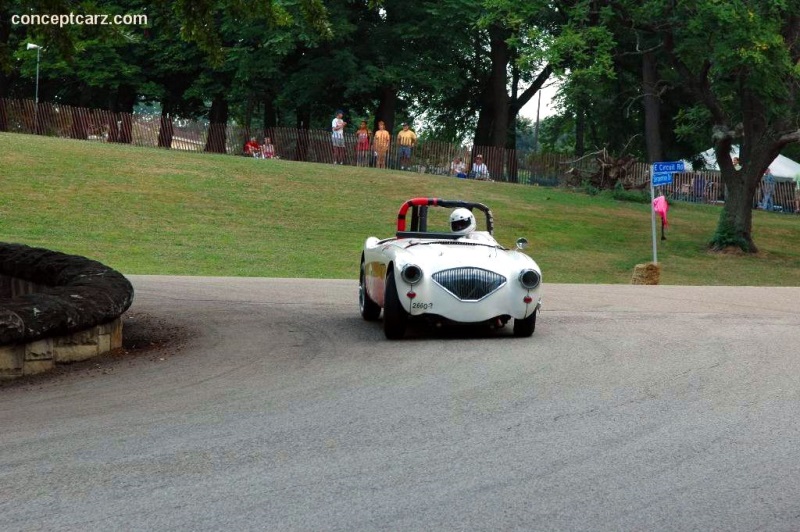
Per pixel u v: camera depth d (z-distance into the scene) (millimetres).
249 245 28250
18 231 27203
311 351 9516
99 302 9195
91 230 28203
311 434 5949
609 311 13156
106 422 6398
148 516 4387
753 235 37094
